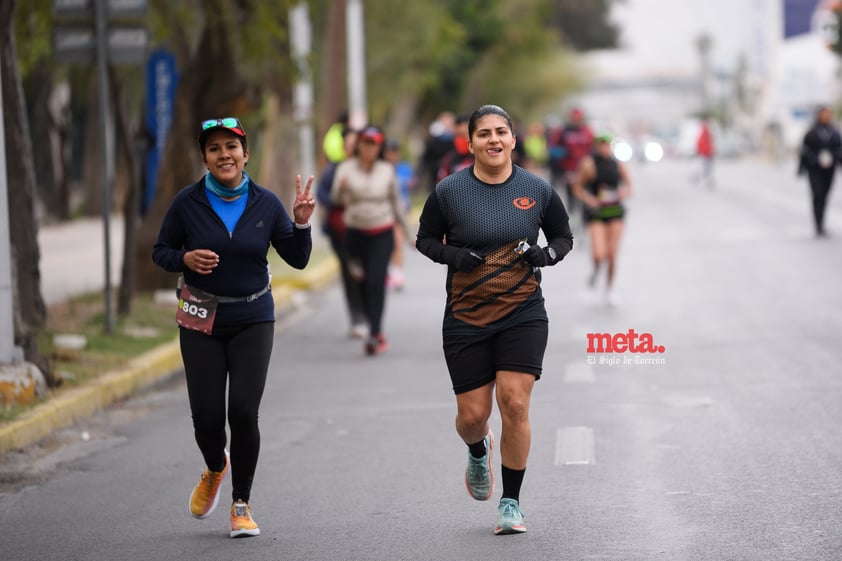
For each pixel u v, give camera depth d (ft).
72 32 115.14
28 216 110.83
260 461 76.33
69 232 250.16
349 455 76.89
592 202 138.72
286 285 169.78
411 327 133.08
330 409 92.02
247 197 59.77
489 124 57.72
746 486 65.26
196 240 59.06
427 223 58.75
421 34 325.62
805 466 68.90
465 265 56.70
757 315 127.95
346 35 278.87
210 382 59.62
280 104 241.76
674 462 71.00
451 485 68.49
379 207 116.37
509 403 57.26
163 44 164.35
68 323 122.83
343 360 114.73
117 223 274.57
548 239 59.98
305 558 56.34
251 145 248.32
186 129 145.59
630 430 79.56
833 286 148.15
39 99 268.82
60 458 79.36
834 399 86.22
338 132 174.29
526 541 57.21
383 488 68.49
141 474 74.69
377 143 116.26
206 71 144.97
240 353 59.67
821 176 206.18
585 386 94.89
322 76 275.80
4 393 87.15
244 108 147.95
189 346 59.77
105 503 68.23
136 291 145.79
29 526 64.13
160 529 62.49
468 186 58.18
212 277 59.06
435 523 61.11
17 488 72.23
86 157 295.07
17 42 142.61
